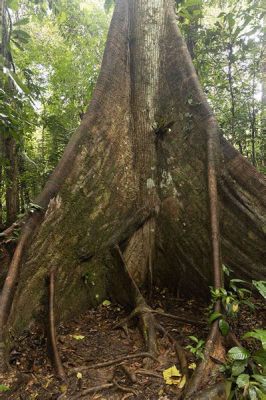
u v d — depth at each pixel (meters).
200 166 4.38
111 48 5.14
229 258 4.09
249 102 6.24
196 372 2.59
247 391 2.32
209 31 5.98
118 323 3.75
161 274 4.56
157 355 3.09
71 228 4.10
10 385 2.61
